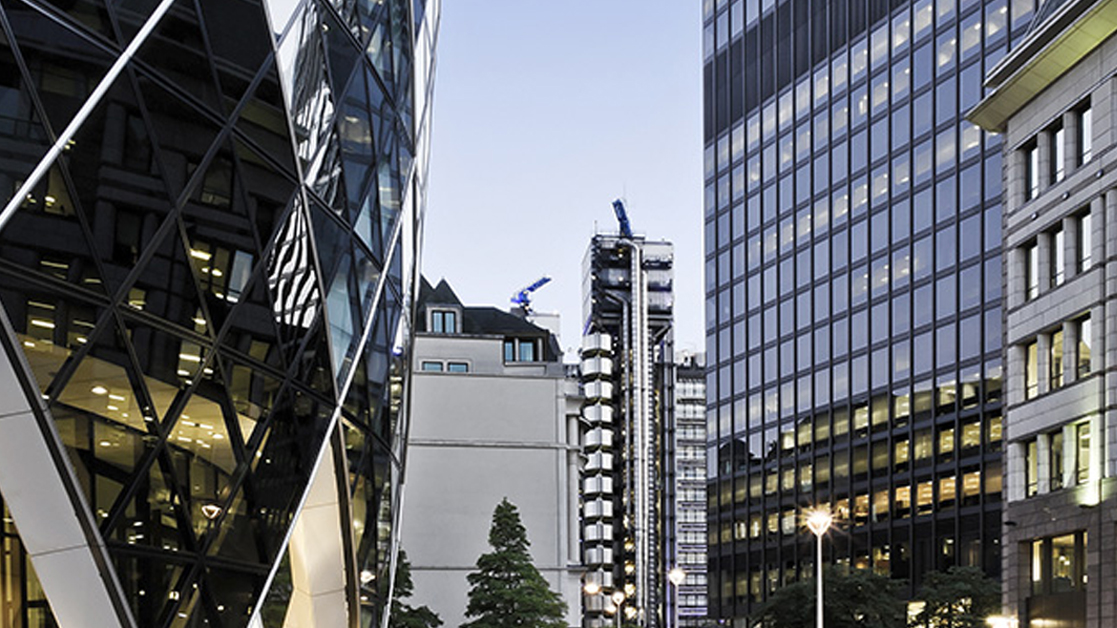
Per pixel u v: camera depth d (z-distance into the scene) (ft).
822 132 358.43
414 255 118.73
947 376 302.45
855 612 222.28
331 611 96.27
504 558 257.96
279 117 81.71
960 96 305.94
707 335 410.93
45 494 64.08
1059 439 156.87
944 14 313.32
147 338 69.05
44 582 64.85
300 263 85.40
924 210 315.37
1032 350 165.17
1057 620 151.53
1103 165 148.66
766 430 374.02
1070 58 155.33
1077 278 152.97
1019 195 168.96
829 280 350.23
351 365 96.32
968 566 258.57
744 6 402.93
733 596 384.27
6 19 59.93
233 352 77.00
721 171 409.28
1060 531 151.94
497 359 365.61
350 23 96.48
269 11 80.48
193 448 73.41
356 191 97.04
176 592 72.08
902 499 314.14
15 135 60.23
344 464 95.61
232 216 76.28
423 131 123.13
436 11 132.16
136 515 68.85
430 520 340.80
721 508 394.73
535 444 349.20
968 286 298.15
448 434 346.74
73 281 63.77
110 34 66.03
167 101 70.38
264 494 81.56
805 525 349.82
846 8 352.49
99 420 66.18
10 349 61.11
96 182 65.05
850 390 337.52
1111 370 144.56
